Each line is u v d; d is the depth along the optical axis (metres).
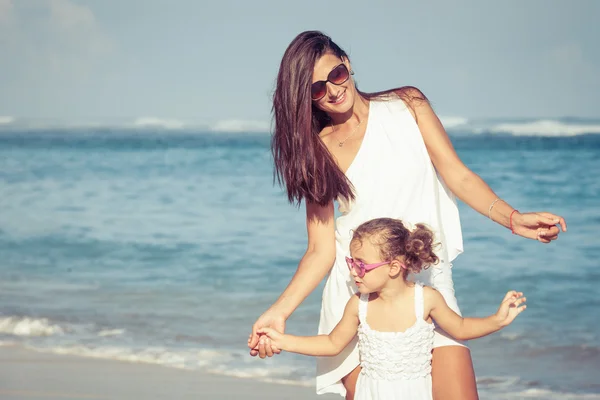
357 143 3.44
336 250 3.57
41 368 6.54
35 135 44.00
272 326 3.47
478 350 7.32
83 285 10.35
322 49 3.29
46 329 8.00
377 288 3.24
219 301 9.38
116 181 22.81
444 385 3.21
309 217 3.58
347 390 3.57
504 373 6.60
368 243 3.21
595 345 7.38
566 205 16.80
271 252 12.38
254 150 32.03
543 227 3.23
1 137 42.00
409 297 3.25
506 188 19.30
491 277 10.40
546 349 7.29
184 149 33.22
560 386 6.21
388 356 3.23
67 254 12.59
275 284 10.30
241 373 6.45
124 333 7.84
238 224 14.97
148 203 18.27
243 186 20.89
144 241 13.54
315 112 3.52
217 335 7.77
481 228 13.19
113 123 50.81
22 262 12.02
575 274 10.41
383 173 3.38
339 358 3.51
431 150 3.45
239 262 11.71
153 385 6.06
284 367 6.62
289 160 3.40
